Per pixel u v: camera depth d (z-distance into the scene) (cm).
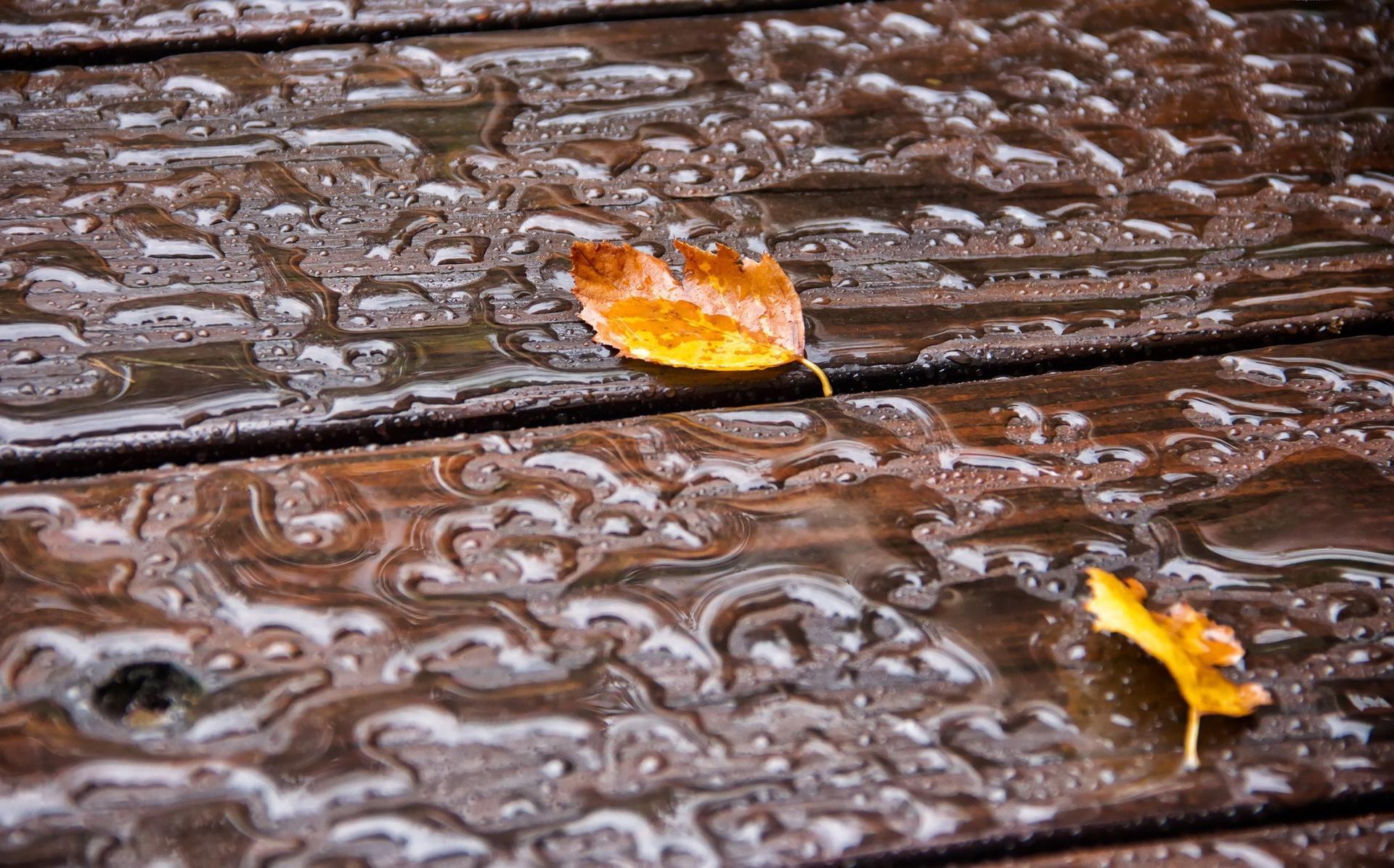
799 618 69
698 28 83
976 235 77
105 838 66
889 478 72
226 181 77
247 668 68
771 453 72
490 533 71
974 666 69
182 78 80
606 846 67
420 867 66
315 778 67
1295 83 81
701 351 73
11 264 75
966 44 83
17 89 80
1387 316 75
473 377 73
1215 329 75
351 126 79
